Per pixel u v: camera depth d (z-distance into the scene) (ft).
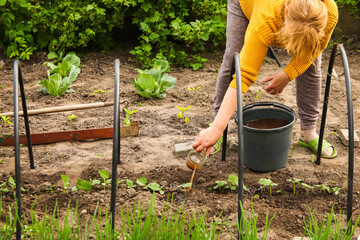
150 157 12.08
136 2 19.60
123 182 10.70
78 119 14.30
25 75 17.83
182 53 18.95
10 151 12.34
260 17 8.04
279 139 10.72
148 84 15.65
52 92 15.93
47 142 12.84
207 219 9.41
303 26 7.30
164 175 11.10
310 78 11.05
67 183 10.59
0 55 19.35
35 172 11.26
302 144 12.37
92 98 15.92
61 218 9.43
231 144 12.35
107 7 19.27
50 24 18.93
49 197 10.12
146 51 19.08
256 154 10.92
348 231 8.14
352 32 21.59
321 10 7.35
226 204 9.86
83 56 19.58
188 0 20.15
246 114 11.46
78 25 19.75
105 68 18.63
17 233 7.95
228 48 10.73
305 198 10.21
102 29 19.63
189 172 11.28
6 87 16.74
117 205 9.85
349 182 8.50
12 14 18.84
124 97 16.06
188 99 16.06
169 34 20.34
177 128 13.82
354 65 18.74
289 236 8.91
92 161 11.83
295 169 11.35
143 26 18.95
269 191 10.46
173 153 12.31
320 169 11.41
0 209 8.56
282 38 7.65
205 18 20.03
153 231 7.81
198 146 8.71
